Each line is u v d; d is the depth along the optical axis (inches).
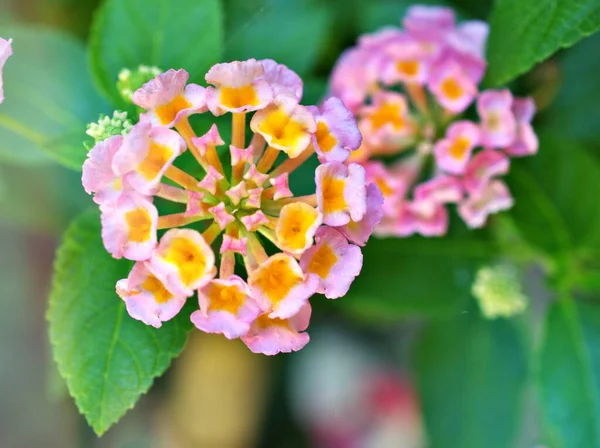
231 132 6.7
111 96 7.3
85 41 8.9
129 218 6.2
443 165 7.6
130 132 6.1
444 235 8.3
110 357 6.7
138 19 7.4
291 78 6.6
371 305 8.3
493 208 7.7
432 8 7.9
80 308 6.8
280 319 6.4
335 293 6.3
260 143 6.5
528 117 7.7
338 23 8.8
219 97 6.3
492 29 7.3
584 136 8.8
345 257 6.3
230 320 6.2
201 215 6.4
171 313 6.3
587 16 6.9
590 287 8.3
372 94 7.8
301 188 7.1
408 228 7.8
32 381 10.6
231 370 10.4
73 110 7.7
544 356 8.3
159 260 6.2
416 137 7.8
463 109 7.6
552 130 8.8
